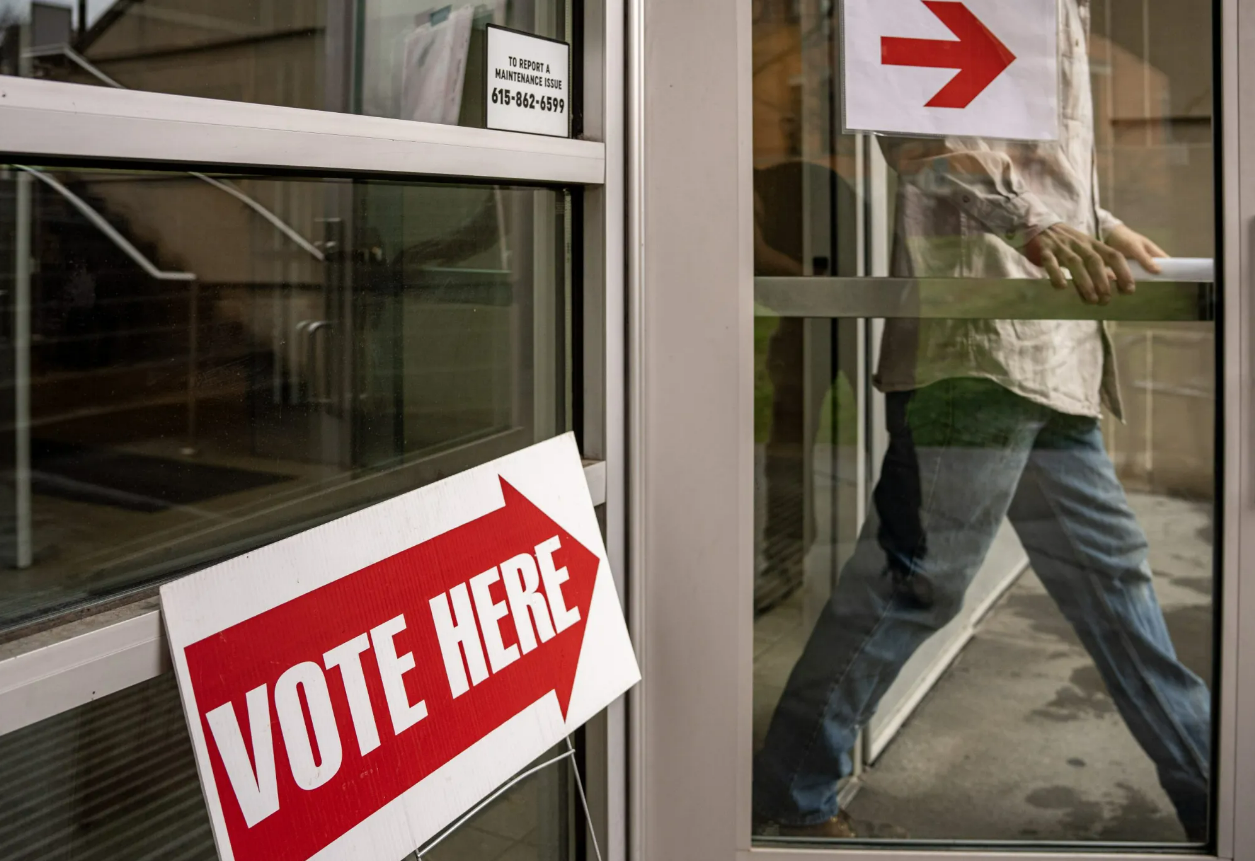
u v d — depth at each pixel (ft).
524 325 4.21
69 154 2.64
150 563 3.07
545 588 3.79
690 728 4.74
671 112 4.52
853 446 4.99
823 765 5.08
